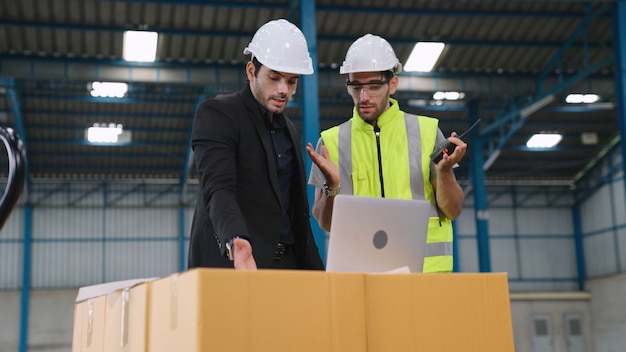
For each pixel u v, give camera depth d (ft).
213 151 9.19
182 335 6.17
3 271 75.51
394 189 11.82
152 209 79.77
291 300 6.29
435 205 11.76
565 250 86.94
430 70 60.39
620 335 79.56
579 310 83.87
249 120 9.59
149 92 61.72
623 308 79.20
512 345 7.02
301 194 9.89
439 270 11.41
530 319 82.84
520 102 66.80
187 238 79.71
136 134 71.26
